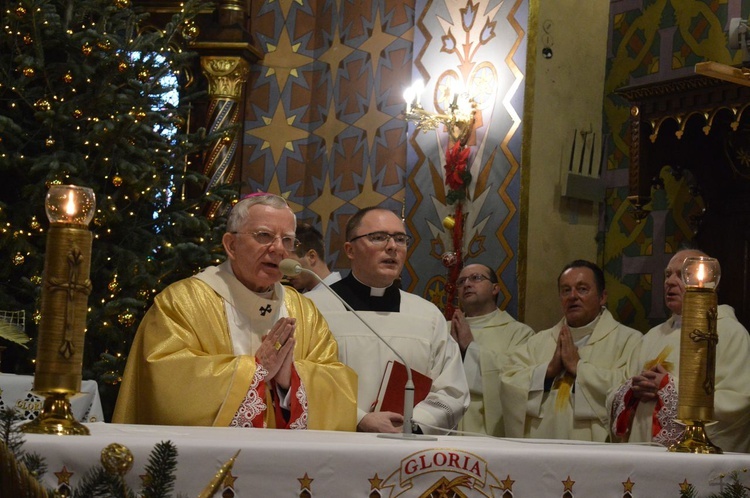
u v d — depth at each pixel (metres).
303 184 10.20
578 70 8.35
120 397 4.20
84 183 7.58
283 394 4.13
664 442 4.71
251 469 2.40
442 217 8.59
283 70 10.39
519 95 8.09
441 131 8.77
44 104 7.61
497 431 6.93
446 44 8.85
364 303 5.32
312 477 2.45
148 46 7.98
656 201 8.06
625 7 8.53
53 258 2.66
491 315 7.47
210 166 9.70
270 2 10.45
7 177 8.03
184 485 2.36
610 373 6.35
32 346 7.20
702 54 7.91
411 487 2.52
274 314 4.54
